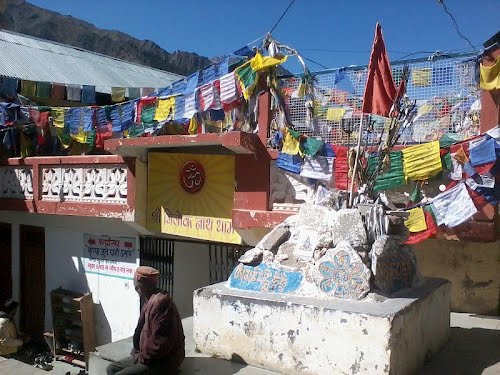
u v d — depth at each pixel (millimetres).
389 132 5391
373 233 4504
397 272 4598
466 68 5875
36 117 9820
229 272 8875
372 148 6223
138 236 9453
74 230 10508
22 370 7953
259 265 4801
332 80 6746
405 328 3947
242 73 7176
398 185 5922
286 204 7023
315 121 6855
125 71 18500
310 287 4398
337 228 4516
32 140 10789
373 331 3777
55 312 10359
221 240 7742
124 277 9680
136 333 4430
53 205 9852
